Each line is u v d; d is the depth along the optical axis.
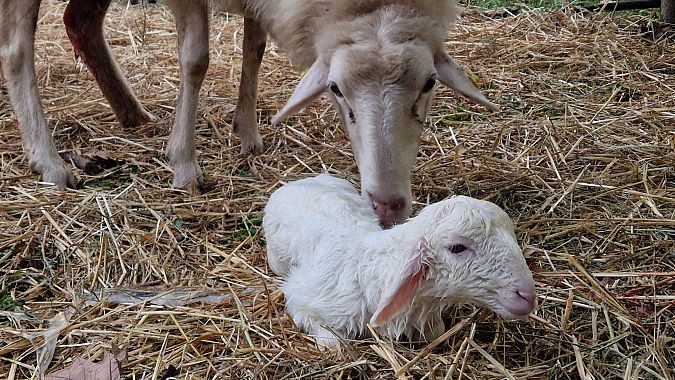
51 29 2.81
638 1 2.65
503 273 1.12
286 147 1.89
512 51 2.45
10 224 1.57
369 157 1.37
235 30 2.79
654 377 1.20
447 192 1.67
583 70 2.30
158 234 1.54
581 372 1.19
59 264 1.48
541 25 2.62
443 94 2.17
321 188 1.36
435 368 1.17
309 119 2.04
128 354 1.24
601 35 2.50
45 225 1.56
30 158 1.75
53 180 1.72
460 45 2.50
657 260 1.46
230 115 2.07
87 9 1.92
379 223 1.35
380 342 1.19
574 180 1.72
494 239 1.13
